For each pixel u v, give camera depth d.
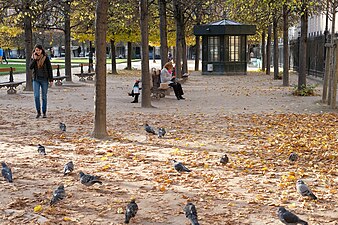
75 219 6.91
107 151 11.38
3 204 7.55
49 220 6.87
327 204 7.47
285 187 8.38
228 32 43.50
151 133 13.58
